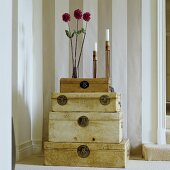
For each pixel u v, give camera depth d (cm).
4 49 74
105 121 285
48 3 364
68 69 362
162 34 353
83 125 288
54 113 291
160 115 349
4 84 74
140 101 350
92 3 361
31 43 361
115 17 357
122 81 354
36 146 361
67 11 363
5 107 74
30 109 359
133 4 354
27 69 348
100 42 359
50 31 363
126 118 350
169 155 314
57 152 288
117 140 283
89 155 285
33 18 365
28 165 291
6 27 74
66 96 292
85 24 361
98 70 358
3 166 74
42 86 362
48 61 362
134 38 353
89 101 289
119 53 355
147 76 352
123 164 279
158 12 352
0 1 72
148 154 316
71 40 346
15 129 317
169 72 578
